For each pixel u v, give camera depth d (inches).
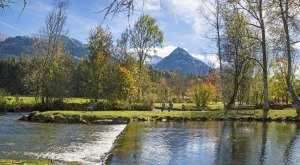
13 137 811.4
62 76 1781.5
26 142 735.7
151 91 2112.5
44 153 612.1
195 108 1980.8
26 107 1754.4
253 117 1224.2
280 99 2596.0
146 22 2228.1
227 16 1483.8
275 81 2258.9
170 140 716.7
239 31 1541.6
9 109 1724.9
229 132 858.8
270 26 1270.9
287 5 1151.0
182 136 781.9
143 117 1225.4
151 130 906.7
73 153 616.7
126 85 1729.8
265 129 932.0
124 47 2096.5
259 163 493.4
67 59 1935.3
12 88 3181.6
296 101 1214.9
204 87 2103.8
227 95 1915.6
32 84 1904.5
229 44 1616.6
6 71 3302.2
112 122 1170.0
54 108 1723.7
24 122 1194.6
